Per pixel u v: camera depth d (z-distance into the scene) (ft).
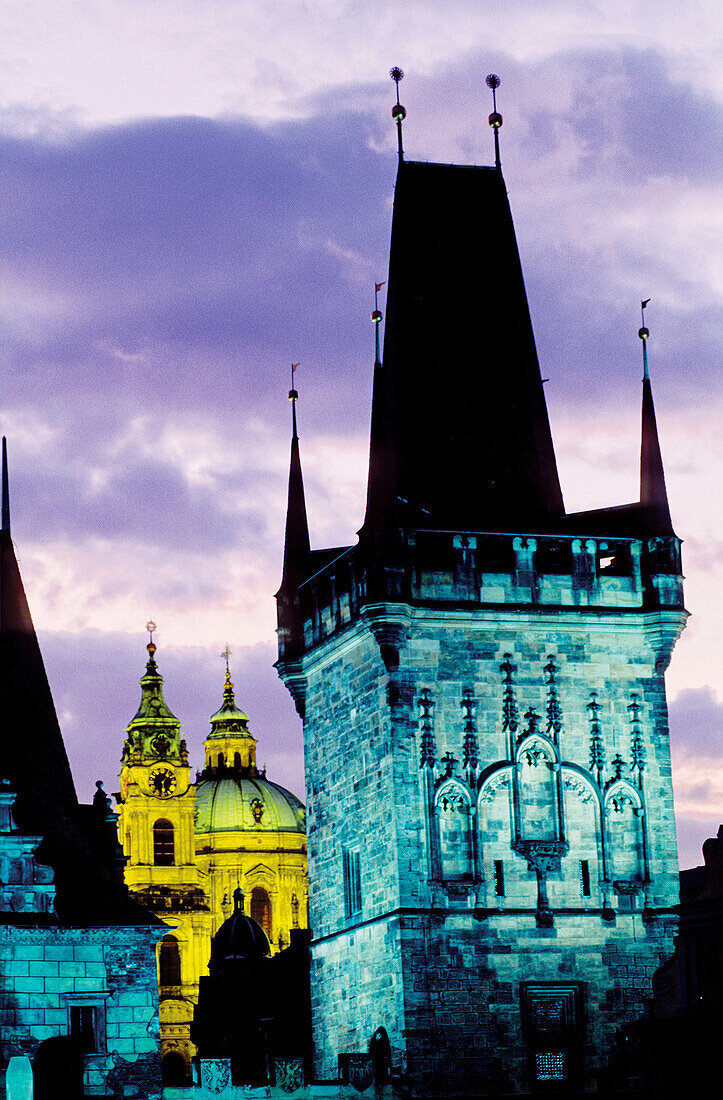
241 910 642.22
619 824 358.02
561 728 357.41
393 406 380.17
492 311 388.98
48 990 283.59
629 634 364.79
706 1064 335.47
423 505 373.61
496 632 357.20
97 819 303.07
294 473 396.78
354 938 358.23
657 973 351.46
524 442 383.65
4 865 284.82
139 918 290.76
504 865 349.20
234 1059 487.61
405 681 350.43
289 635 386.93
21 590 309.63
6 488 314.76
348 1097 347.15
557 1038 345.72
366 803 357.20
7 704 300.81
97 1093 281.95
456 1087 337.72
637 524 373.40
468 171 396.16
